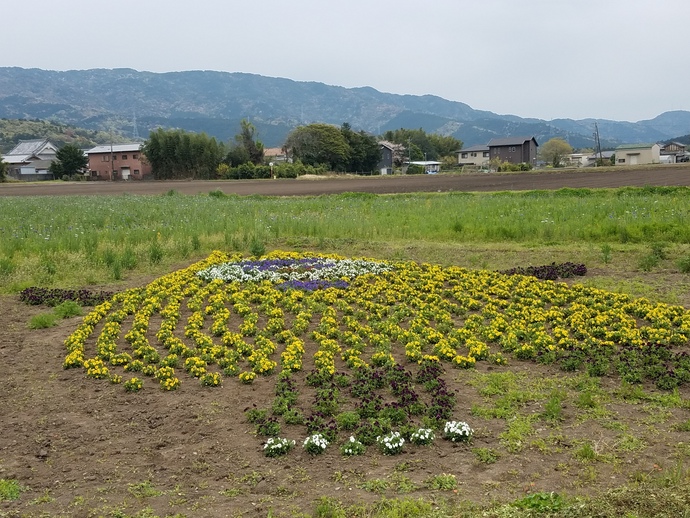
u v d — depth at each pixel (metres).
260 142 96.62
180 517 5.61
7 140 168.25
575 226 20.42
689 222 19.72
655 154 101.94
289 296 13.38
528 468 6.25
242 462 6.63
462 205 28.06
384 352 9.69
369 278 15.34
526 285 13.98
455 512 5.47
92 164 96.88
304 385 8.75
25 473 6.49
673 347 10.00
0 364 9.88
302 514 5.61
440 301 12.86
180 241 20.17
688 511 5.17
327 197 40.34
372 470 6.39
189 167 90.12
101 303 13.73
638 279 14.66
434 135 153.25
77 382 9.09
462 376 8.91
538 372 8.99
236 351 10.05
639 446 6.56
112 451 6.94
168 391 8.68
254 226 22.75
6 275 16.28
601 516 5.20
